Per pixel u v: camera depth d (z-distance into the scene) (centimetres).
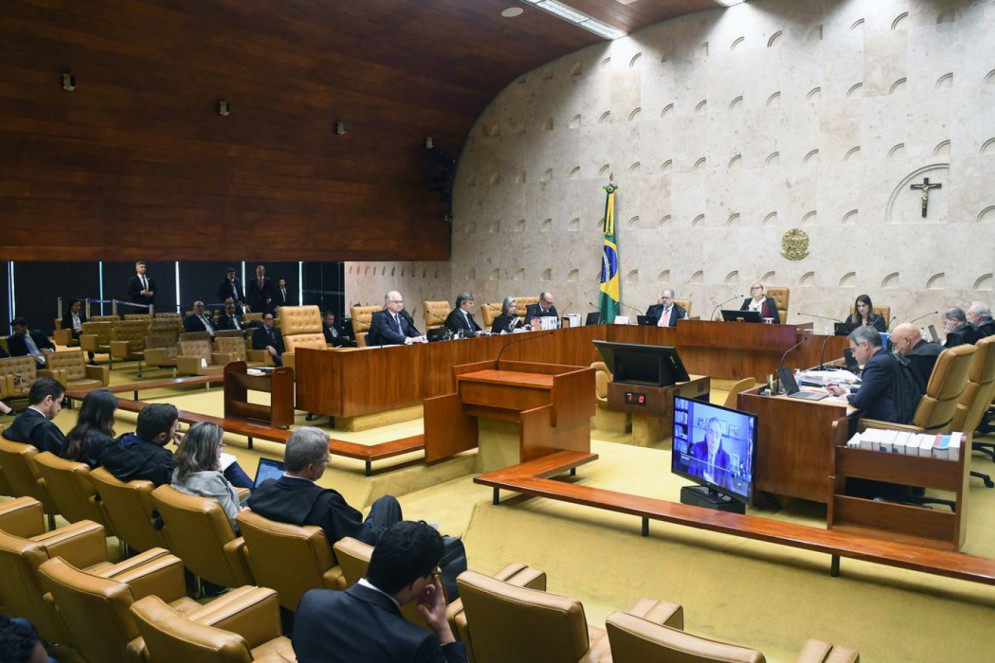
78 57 1047
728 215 1316
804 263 1246
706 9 1316
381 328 893
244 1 1090
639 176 1414
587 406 648
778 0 1252
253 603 292
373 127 1469
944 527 414
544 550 498
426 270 1795
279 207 1423
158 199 1255
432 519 573
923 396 500
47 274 1927
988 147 1096
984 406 561
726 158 1315
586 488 509
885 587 391
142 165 1212
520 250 1597
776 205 1270
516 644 261
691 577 441
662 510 456
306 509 342
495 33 1343
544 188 1548
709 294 1345
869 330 540
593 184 1476
